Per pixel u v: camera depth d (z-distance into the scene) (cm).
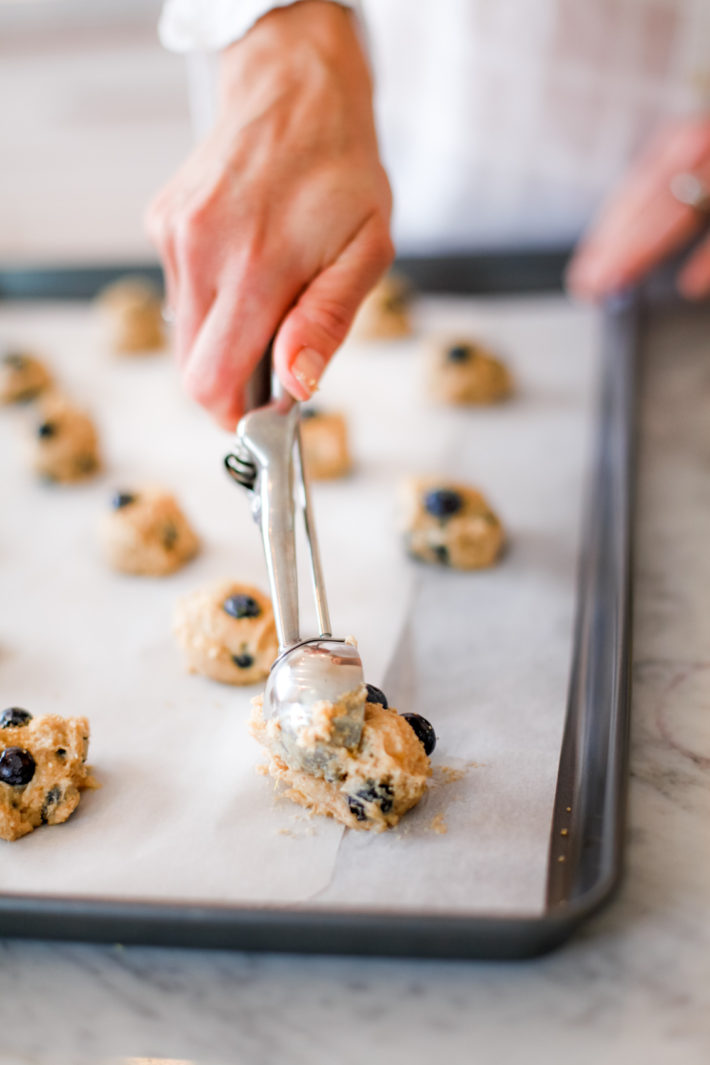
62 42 126
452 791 52
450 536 66
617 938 47
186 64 125
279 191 53
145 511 68
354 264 53
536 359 85
